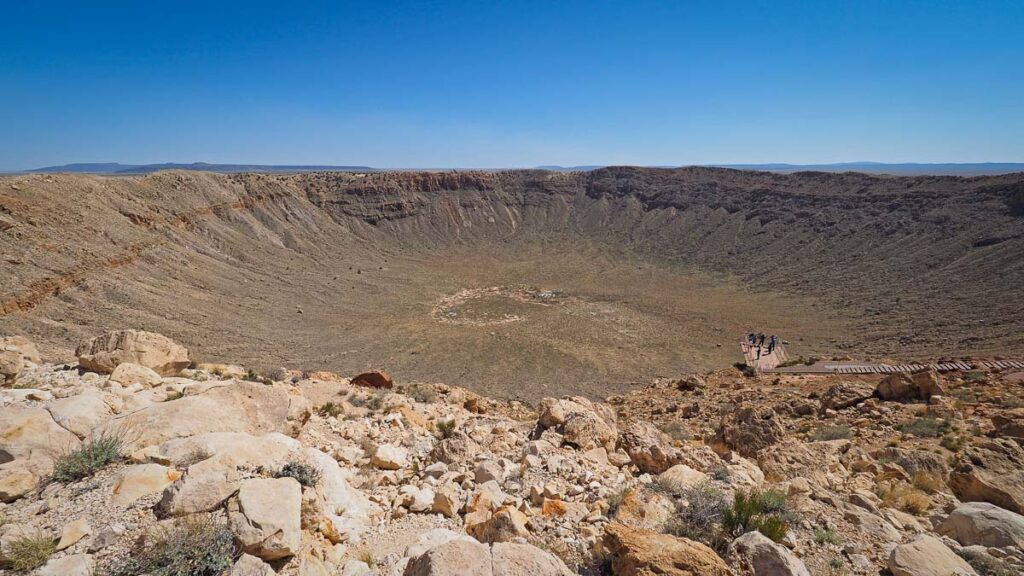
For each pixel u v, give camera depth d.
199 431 9.36
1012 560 7.72
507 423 17.53
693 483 10.42
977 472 11.34
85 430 8.70
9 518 6.53
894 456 13.70
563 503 8.98
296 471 7.95
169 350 16.92
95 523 6.47
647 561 6.08
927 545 7.51
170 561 5.72
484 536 7.94
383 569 6.69
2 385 12.79
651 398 37.16
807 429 20.42
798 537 8.25
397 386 27.16
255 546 6.03
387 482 10.15
